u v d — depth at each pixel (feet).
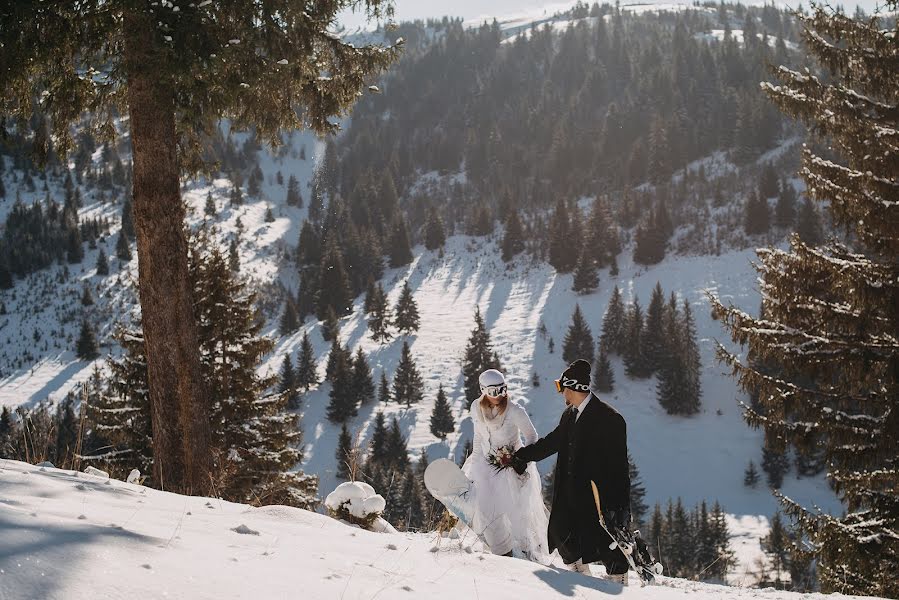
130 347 46.52
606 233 400.26
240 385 49.16
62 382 372.79
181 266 26.37
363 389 293.84
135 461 45.03
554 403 279.90
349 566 7.42
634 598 9.30
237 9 24.56
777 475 219.41
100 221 556.10
